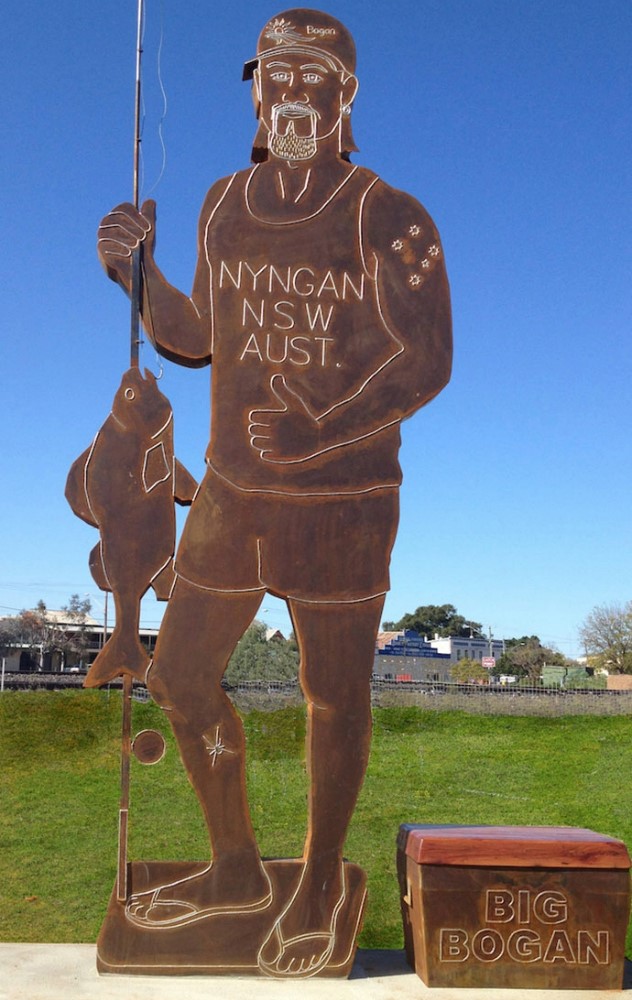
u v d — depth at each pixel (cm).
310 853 481
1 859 914
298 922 475
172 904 473
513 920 460
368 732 490
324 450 509
